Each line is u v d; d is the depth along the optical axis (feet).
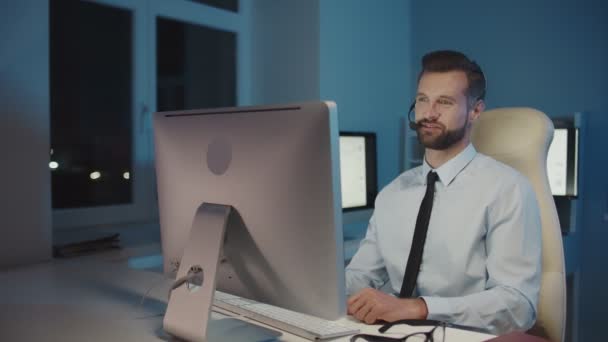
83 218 8.18
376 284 5.48
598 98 8.61
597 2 8.57
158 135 3.92
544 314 4.78
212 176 3.50
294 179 3.05
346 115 9.69
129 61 8.73
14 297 4.62
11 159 6.19
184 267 3.47
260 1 10.11
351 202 8.96
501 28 9.66
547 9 9.11
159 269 6.23
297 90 9.59
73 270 5.78
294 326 3.52
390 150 10.60
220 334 3.51
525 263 4.49
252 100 10.29
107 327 3.73
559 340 4.78
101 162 8.46
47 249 6.46
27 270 5.86
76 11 8.16
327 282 3.06
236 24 10.02
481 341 3.35
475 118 5.05
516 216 4.58
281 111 3.08
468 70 4.84
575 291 8.80
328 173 2.93
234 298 4.20
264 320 3.74
